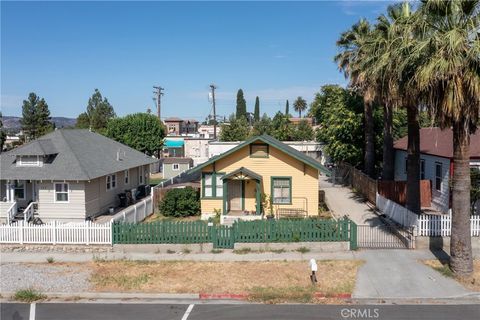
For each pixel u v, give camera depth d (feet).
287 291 46.88
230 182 87.04
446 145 86.38
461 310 41.86
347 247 60.85
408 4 74.28
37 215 85.51
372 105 115.75
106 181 95.50
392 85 52.19
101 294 47.65
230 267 55.16
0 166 86.58
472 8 45.47
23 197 88.99
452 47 42.32
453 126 49.03
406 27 48.16
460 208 49.62
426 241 60.54
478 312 41.34
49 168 84.84
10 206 85.15
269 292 46.70
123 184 106.22
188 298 46.62
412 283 48.52
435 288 47.16
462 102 44.57
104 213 93.76
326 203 98.32
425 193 89.35
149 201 91.25
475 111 45.80
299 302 44.68
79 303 45.55
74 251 63.57
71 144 94.02
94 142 107.45
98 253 62.64
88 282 50.93
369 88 77.51
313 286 48.21
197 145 222.07
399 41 49.96
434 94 46.65
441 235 61.16
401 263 54.90
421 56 46.68
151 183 157.28
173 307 43.96
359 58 102.73
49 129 285.23
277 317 40.75
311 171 85.15
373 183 94.79
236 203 87.35
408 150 69.92
